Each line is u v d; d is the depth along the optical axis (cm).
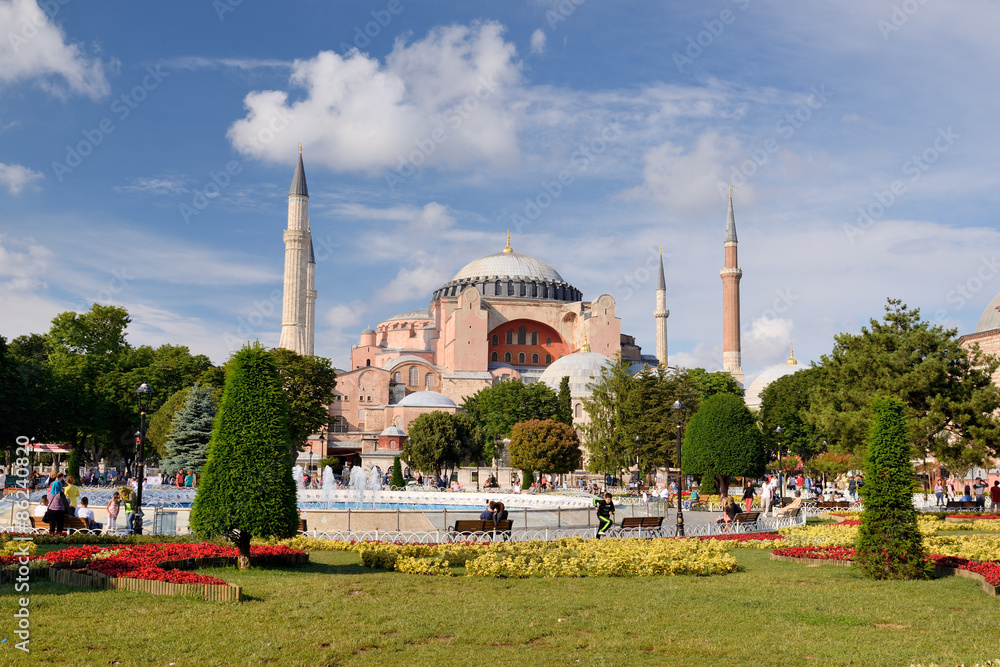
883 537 1698
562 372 10731
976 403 3453
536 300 12606
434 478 7388
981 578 1572
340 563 1875
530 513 2767
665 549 2055
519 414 9375
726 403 4922
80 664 944
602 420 6712
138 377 7581
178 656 984
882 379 3581
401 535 2394
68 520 2353
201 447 5400
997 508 3625
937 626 1220
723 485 4894
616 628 1189
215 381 7075
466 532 2344
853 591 1520
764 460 4928
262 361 1753
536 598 1420
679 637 1137
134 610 1211
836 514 3775
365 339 13538
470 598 1413
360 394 11081
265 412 1723
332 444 10388
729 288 11406
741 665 998
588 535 2573
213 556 1677
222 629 1115
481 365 11575
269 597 1358
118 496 2603
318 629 1133
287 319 10188
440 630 1152
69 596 1292
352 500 4656
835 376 3919
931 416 3469
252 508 1680
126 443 7775
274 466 1709
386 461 9044
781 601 1409
